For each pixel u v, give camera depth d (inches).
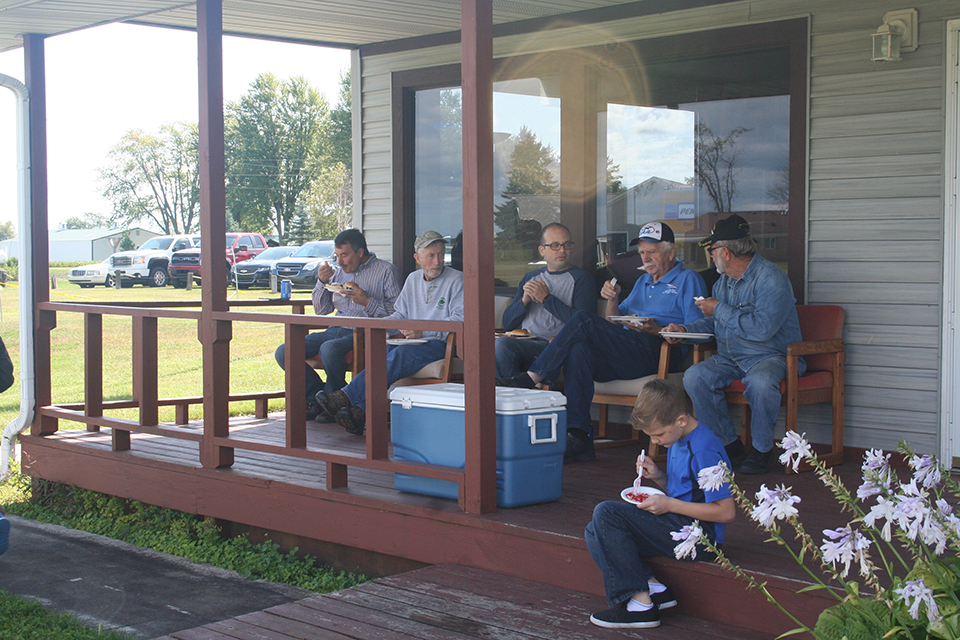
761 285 179.5
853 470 182.5
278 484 177.9
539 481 153.5
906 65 188.1
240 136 1755.7
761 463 176.6
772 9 202.7
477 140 145.9
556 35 233.3
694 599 126.0
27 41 239.9
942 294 185.5
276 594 169.9
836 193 196.9
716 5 209.6
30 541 207.5
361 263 247.3
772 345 180.9
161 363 565.0
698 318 198.2
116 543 204.5
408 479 164.7
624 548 123.0
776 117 210.1
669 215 225.9
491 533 145.9
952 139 183.5
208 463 192.7
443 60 255.9
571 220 235.5
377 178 271.9
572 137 233.5
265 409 264.7
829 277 198.4
